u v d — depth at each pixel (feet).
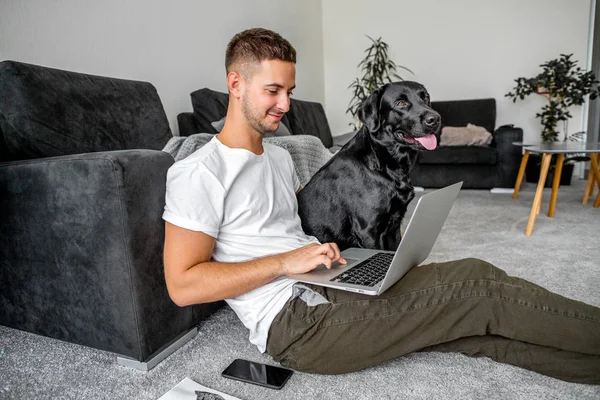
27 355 3.84
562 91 13.17
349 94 16.99
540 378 3.17
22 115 4.16
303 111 11.34
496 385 3.10
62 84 4.66
